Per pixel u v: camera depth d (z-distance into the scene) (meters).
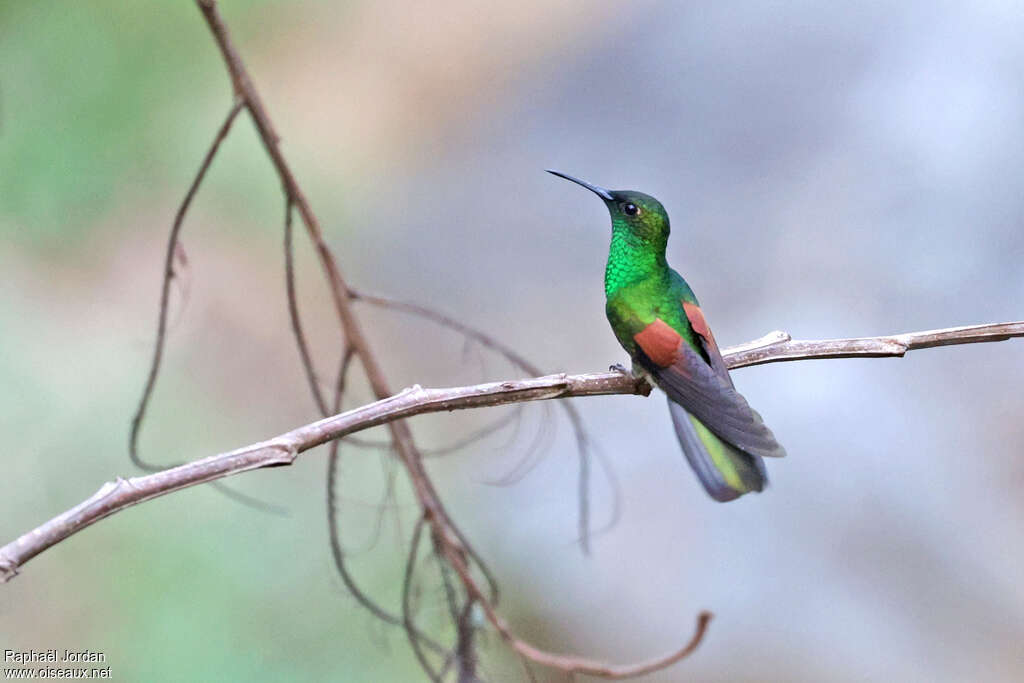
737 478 5.67
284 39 18.03
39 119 12.16
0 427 11.30
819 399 12.84
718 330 13.76
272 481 10.71
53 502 10.95
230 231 14.02
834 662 11.65
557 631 12.08
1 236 12.25
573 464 12.72
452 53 18.83
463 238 16.64
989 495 12.12
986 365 12.73
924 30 15.83
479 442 12.79
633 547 12.44
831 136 15.32
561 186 16.84
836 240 14.13
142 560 10.00
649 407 13.20
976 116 14.60
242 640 9.68
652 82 17.41
